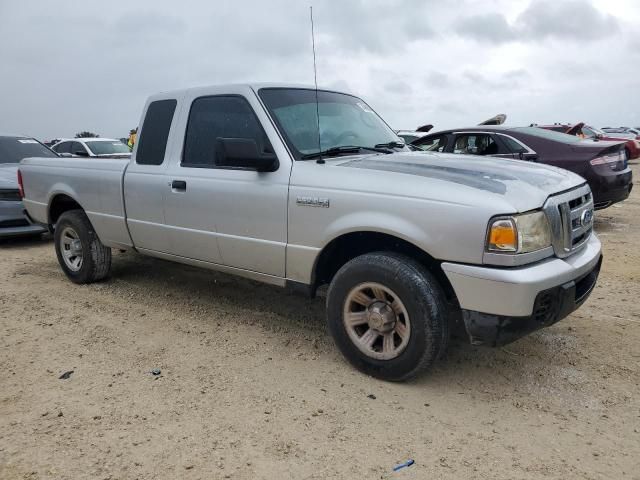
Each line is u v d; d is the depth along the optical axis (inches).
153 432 117.1
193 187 171.8
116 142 574.2
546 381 139.6
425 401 130.0
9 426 120.0
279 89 169.8
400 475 102.6
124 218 198.7
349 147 165.9
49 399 131.7
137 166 191.8
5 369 148.8
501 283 117.9
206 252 174.7
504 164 151.3
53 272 251.4
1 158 351.6
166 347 162.7
